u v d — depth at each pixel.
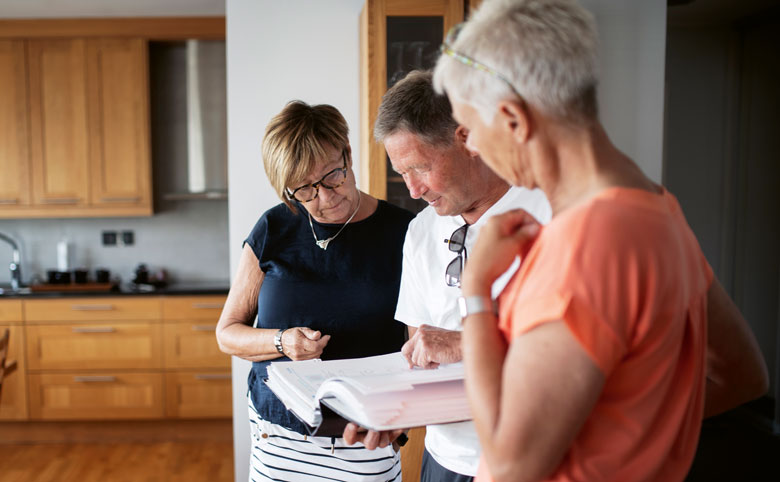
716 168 4.45
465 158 1.18
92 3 3.72
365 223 1.52
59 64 4.00
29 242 4.43
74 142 4.04
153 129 4.30
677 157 4.43
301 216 1.53
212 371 3.88
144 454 3.76
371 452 1.45
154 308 3.85
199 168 4.29
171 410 3.88
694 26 4.38
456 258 1.25
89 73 4.01
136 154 4.05
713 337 0.81
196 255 4.50
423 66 2.58
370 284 1.49
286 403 1.10
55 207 4.06
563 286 0.59
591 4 2.67
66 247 4.34
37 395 3.84
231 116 2.92
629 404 0.63
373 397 0.89
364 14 2.67
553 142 0.64
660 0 2.68
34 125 4.02
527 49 0.62
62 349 3.84
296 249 1.51
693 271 0.69
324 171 1.39
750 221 4.34
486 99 0.65
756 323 4.31
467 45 0.65
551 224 0.65
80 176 4.05
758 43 4.23
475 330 0.68
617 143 2.72
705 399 0.88
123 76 4.02
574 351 0.58
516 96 0.63
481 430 0.64
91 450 3.82
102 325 3.84
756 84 4.27
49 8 3.80
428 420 0.88
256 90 2.93
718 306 0.79
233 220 2.93
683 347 0.69
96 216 4.18
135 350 3.86
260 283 1.56
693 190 4.46
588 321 0.58
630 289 0.59
